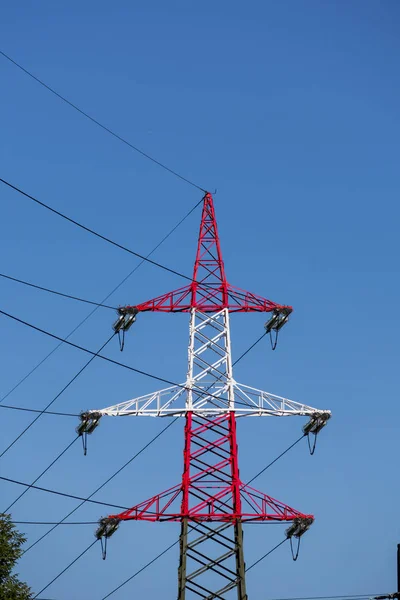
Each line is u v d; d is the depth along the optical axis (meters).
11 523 147.12
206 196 166.38
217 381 154.62
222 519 146.62
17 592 142.75
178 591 143.62
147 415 152.12
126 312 157.00
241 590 143.62
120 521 147.12
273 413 153.25
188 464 149.38
